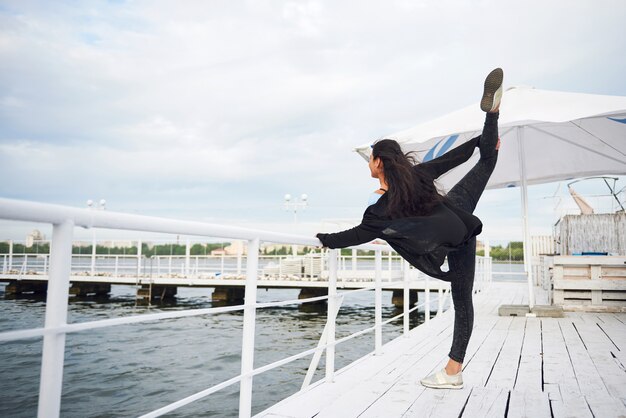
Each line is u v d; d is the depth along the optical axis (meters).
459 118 4.70
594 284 6.51
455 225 2.04
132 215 1.24
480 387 2.66
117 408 5.40
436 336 4.61
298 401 2.38
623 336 4.51
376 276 3.73
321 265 18.05
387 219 2.06
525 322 5.52
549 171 6.48
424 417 2.13
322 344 2.79
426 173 2.10
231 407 5.35
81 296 20.88
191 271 24.77
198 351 8.79
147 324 12.61
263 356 8.37
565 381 2.82
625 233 8.52
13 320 14.20
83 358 8.18
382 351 3.81
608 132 5.25
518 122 4.27
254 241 1.98
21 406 5.48
